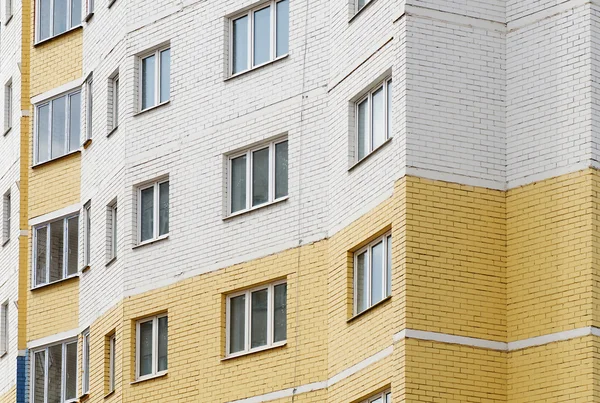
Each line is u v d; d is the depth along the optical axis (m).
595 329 40.00
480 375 40.94
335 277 45.56
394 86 42.78
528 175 41.81
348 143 45.62
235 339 48.34
